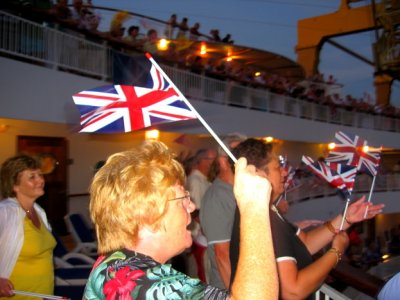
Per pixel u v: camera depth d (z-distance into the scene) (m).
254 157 2.28
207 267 3.70
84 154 10.15
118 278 1.30
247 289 1.18
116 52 8.79
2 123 8.16
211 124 12.20
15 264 2.99
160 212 1.40
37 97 7.28
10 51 6.74
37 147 8.98
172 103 1.83
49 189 9.16
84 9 8.81
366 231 20.66
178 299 1.22
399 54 23.52
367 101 22.23
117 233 1.43
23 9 7.05
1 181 3.17
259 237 1.26
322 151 19.45
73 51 8.10
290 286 1.89
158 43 10.82
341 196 16.34
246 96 13.97
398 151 24.86
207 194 2.88
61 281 4.91
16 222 3.00
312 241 2.82
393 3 22.16
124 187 1.40
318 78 20.34
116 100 1.86
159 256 1.45
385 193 18.53
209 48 16.39
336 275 2.62
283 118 15.59
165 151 1.52
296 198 13.89
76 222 7.19
